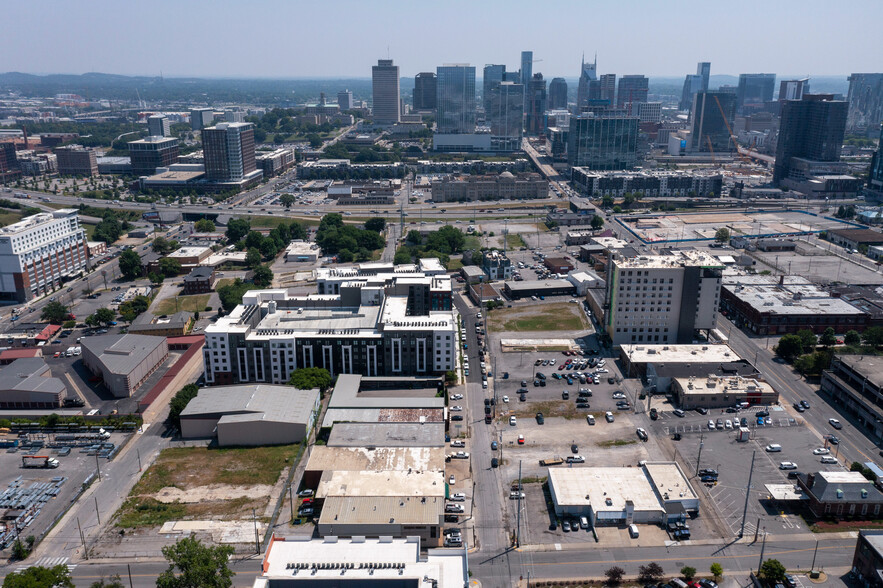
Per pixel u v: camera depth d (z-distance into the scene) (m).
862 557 198.25
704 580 199.50
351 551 188.50
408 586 177.38
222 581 194.50
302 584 177.88
